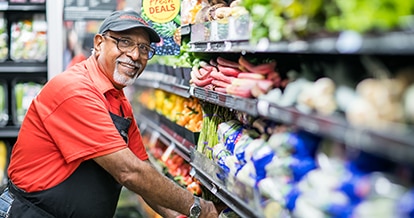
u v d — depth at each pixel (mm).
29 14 5422
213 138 3012
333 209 1436
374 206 1339
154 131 5297
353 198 1444
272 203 1815
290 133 1825
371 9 1272
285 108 1704
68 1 4805
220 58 2719
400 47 1173
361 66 1651
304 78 1835
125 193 5785
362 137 1274
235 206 2305
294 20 1617
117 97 3012
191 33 3057
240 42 2135
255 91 2051
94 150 2645
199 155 3053
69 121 2691
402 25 1197
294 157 1777
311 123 1522
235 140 2568
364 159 1490
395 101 1278
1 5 5164
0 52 5277
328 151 1652
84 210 2850
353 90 1518
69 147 2689
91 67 2945
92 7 4832
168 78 4250
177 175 4078
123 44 2877
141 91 6445
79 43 5707
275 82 2068
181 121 3824
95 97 2738
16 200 2885
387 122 1266
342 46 1361
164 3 3350
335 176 1518
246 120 2496
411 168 1362
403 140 1139
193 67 3100
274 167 1849
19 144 2889
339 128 1376
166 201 2701
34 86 5457
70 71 2863
